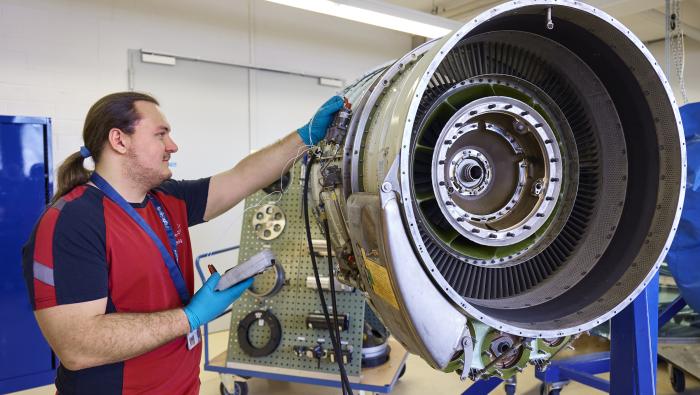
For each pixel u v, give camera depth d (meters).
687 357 2.31
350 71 4.18
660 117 0.84
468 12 3.83
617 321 1.14
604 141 0.93
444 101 0.86
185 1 3.30
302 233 2.10
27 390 2.45
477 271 0.88
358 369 1.94
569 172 0.94
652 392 1.10
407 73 0.86
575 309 0.84
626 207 0.90
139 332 0.97
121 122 1.08
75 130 2.95
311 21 3.91
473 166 0.92
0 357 2.35
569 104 0.96
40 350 2.43
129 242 1.07
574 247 0.94
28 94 2.80
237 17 3.53
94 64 2.99
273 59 3.73
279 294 2.08
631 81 0.86
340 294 2.01
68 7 2.89
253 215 2.17
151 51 3.14
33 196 2.40
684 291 1.84
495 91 0.90
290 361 2.02
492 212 0.93
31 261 0.97
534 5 0.75
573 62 0.93
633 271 0.84
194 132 3.37
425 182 0.87
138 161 1.11
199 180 1.35
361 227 0.78
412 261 0.68
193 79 3.34
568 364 2.04
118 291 1.05
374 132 0.85
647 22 3.44
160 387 1.10
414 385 2.44
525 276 0.92
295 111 3.86
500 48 0.92
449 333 0.70
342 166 0.93
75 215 1.00
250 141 3.63
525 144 0.95
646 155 0.88
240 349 2.09
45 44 2.84
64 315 0.95
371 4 2.87
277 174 1.32
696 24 3.46
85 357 0.95
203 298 1.09
